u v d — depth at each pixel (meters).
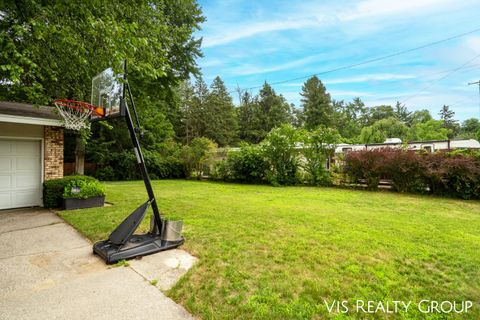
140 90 10.37
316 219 5.02
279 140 11.79
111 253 3.08
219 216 5.29
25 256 3.30
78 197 6.23
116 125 15.46
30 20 3.32
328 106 37.44
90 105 5.09
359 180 10.33
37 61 4.45
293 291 2.37
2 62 4.14
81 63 4.60
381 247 3.46
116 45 3.94
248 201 7.23
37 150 6.83
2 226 4.79
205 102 33.81
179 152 16.16
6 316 2.04
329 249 3.40
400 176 9.15
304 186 11.27
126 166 15.34
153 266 2.94
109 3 4.57
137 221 3.36
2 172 6.32
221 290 2.39
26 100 7.45
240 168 12.72
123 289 2.44
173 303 2.21
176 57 11.10
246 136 37.09
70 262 3.10
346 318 1.98
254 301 2.21
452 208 6.27
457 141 18.42
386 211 5.87
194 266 2.91
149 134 16.73
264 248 3.43
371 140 30.28
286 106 40.81
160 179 15.77
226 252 3.30
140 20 6.27
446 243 3.63
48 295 2.35
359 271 2.76
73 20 3.81
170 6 10.12
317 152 11.46
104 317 2.02
